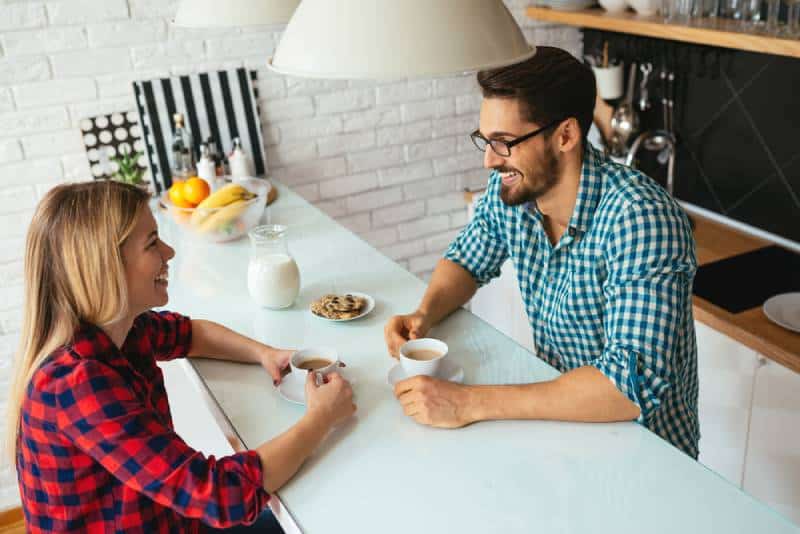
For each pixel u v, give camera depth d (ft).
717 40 7.70
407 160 10.75
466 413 4.47
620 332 4.51
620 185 4.91
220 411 4.78
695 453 5.63
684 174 10.06
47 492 4.08
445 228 11.43
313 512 3.88
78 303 4.06
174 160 8.98
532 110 4.68
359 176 10.51
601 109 10.54
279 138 9.84
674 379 4.53
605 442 4.30
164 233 7.83
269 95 9.59
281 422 4.65
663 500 3.84
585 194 5.00
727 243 9.04
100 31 8.50
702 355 7.76
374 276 6.64
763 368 7.10
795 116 8.32
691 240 4.76
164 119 8.97
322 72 3.09
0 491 9.44
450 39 3.09
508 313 10.61
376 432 4.49
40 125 8.52
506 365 5.13
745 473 7.70
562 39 11.03
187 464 3.93
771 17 7.55
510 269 10.26
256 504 3.98
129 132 8.96
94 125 8.77
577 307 5.31
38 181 8.70
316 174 10.22
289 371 5.17
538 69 4.66
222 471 3.98
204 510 3.91
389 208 10.89
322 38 3.13
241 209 7.25
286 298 6.02
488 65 3.14
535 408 4.45
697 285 8.10
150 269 4.30
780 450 7.22
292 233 7.69
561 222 5.34
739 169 9.22
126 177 8.92
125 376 4.30
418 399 4.53
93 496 4.10
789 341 6.98
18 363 4.18
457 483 4.03
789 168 8.57
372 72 3.04
